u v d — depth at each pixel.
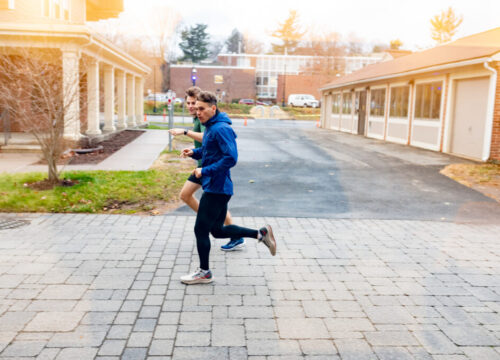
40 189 7.51
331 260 4.70
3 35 12.29
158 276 4.12
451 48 17.48
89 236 5.32
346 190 8.69
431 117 15.44
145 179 8.71
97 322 3.21
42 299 3.57
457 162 12.35
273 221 6.32
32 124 8.73
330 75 66.25
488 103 12.23
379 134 20.09
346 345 2.99
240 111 52.56
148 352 2.83
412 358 2.85
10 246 4.87
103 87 18.02
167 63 74.00
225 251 4.90
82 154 12.60
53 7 15.88
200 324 3.22
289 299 3.70
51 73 9.70
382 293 3.88
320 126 31.20
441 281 4.18
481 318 3.45
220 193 3.88
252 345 2.95
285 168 11.22
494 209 7.29
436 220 6.57
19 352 2.79
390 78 18.05
